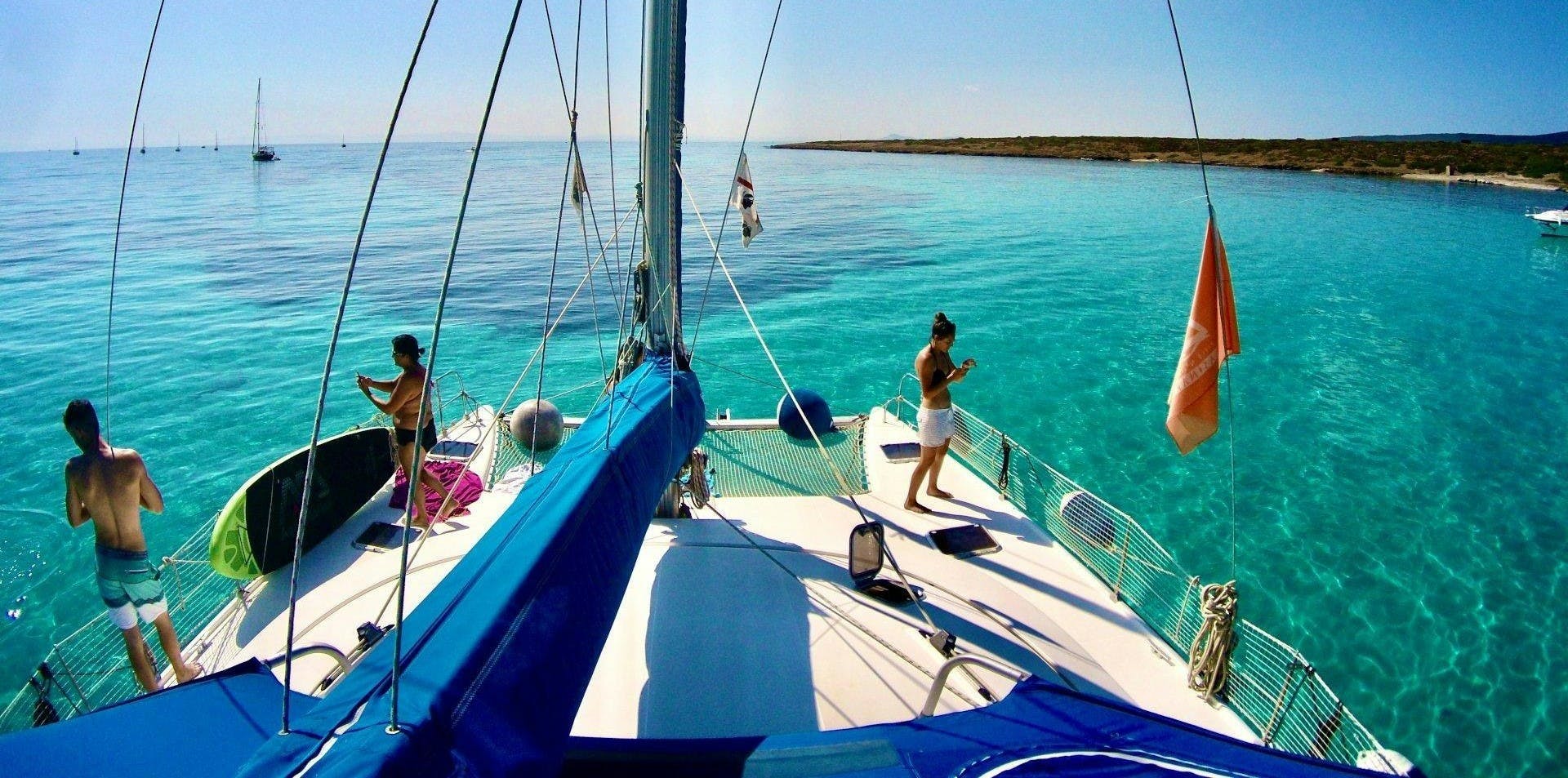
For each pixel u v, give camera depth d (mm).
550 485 3109
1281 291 21969
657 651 3840
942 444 5703
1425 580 8156
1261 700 4023
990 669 3133
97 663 5664
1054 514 5500
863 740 2477
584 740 2510
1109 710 2660
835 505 5824
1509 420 12500
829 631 4051
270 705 2490
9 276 22656
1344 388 13945
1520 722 6328
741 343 16469
